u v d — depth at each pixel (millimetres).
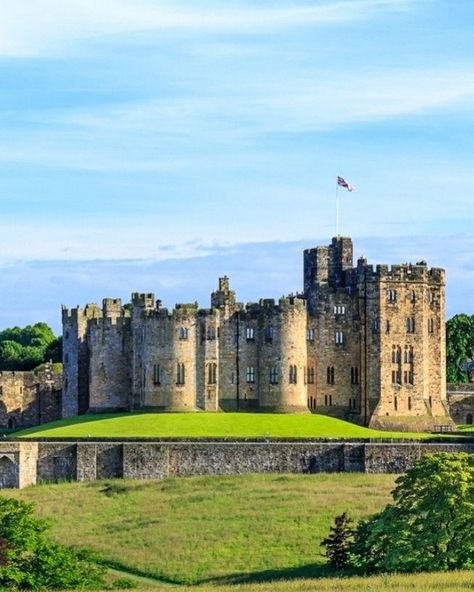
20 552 164750
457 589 147250
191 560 188500
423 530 170500
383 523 173625
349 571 175000
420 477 176500
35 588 159500
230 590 154875
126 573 185500
